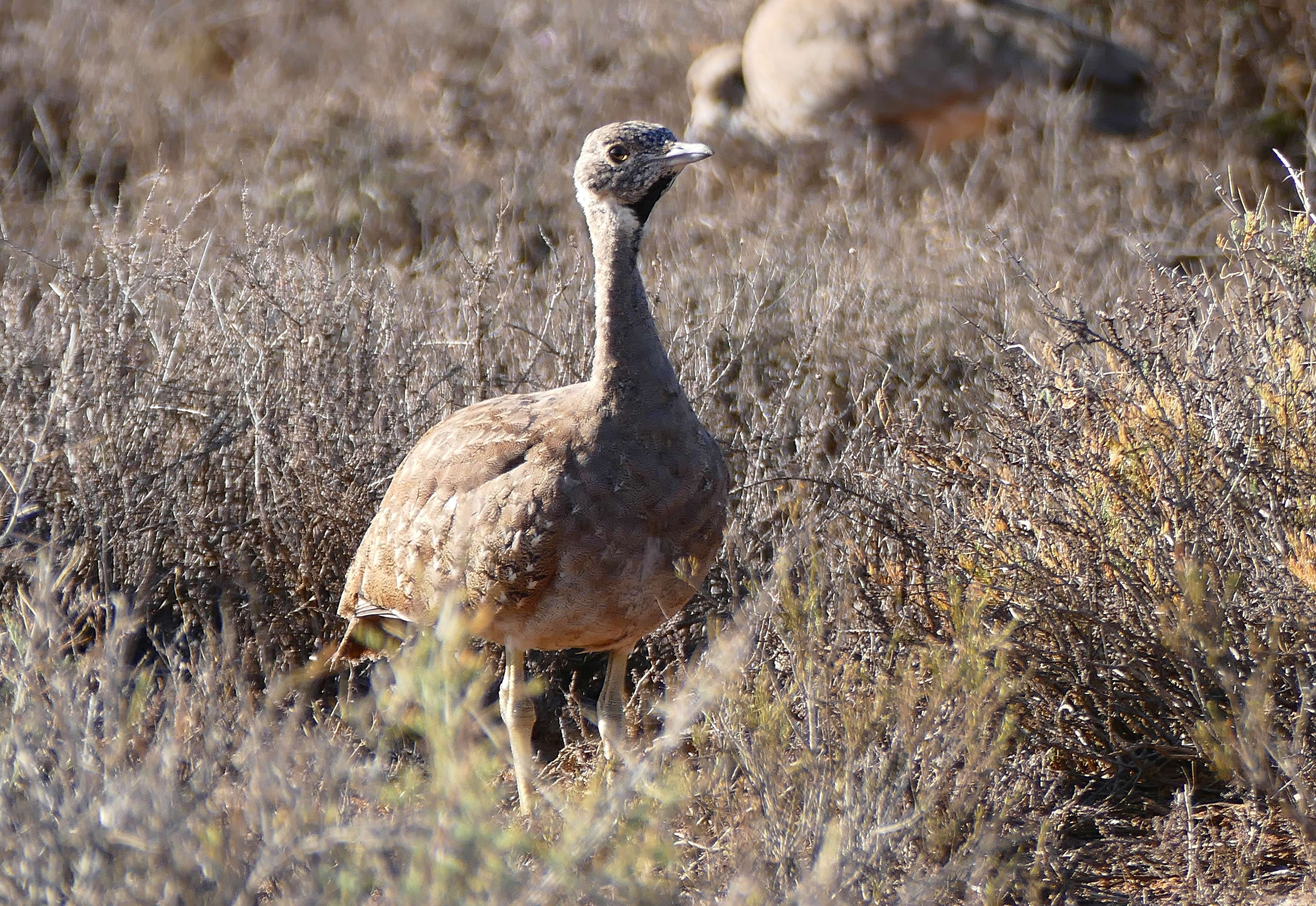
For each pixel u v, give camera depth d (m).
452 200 26.25
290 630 14.77
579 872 8.23
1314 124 27.53
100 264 19.73
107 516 14.45
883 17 29.53
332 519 14.63
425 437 12.78
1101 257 21.47
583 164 11.76
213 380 15.46
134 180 26.27
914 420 14.45
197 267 17.83
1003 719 11.12
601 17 36.44
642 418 11.47
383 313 16.55
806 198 25.88
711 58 32.91
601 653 15.46
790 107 29.58
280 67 34.84
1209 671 11.40
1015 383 13.51
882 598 12.74
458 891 7.34
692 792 9.50
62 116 29.53
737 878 8.34
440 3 37.47
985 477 13.13
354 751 10.41
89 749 8.38
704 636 14.38
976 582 12.23
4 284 17.89
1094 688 12.24
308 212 25.84
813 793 9.48
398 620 13.03
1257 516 11.88
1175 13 32.09
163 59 33.00
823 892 8.27
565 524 11.31
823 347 17.61
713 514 11.90
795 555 12.41
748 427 16.66
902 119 29.31
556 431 11.54
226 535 14.91
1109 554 11.97
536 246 24.52
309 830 7.93
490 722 14.30
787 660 11.31
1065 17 32.09
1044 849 10.30
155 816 7.84
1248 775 10.99
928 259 21.16
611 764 11.72
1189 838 10.70
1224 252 15.52
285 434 15.16
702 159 11.45
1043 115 28.27
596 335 11.85
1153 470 12.34
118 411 14.84
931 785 9.72
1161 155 27.67
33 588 11.87
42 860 7.79
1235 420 12.24
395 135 28.56
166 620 15.14
